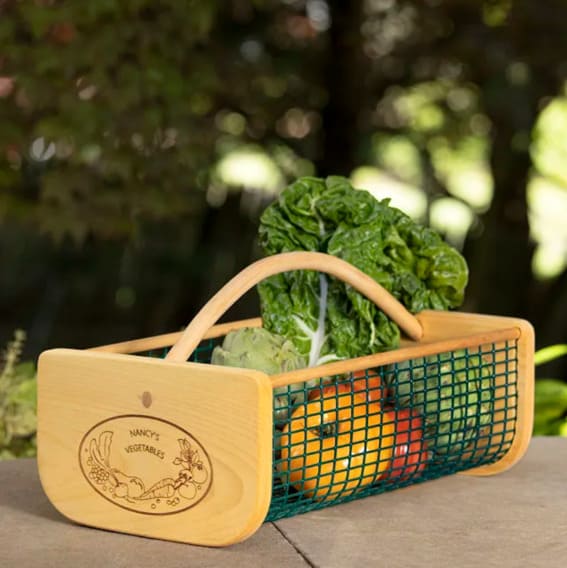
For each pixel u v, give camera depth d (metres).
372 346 2.01
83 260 5.68
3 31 3.73
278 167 5.22
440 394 1.90
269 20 5.06
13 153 3.95
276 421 1.69
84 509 1.71
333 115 5.12
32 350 5.55
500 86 5.04
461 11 5.05
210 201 5.43
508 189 5.55
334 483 1.75
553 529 1.71
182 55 3.82
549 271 6.80
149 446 1.64
